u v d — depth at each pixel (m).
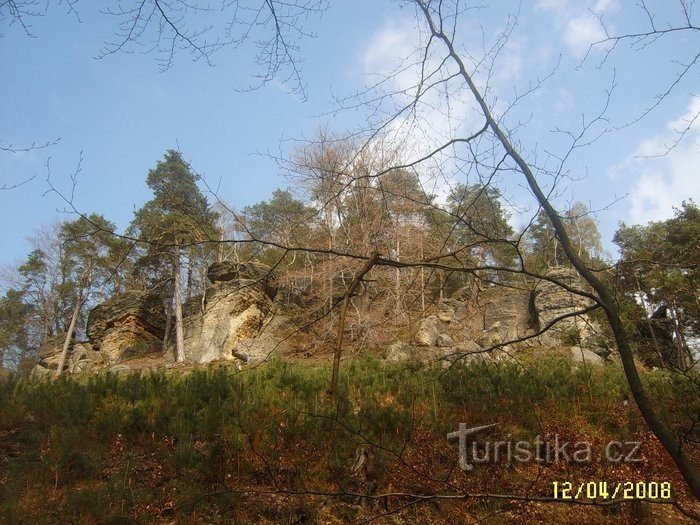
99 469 6.77
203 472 6.38
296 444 7.00
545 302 19.77
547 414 8.06
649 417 3.03
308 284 22.08
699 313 5.94
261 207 31.38
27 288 38.44
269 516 5.91
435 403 8.36
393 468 6.40
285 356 12.41
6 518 5.40
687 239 11.10
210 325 25.14
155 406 8.55
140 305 31.16
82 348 30.73
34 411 8.63
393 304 9.48
